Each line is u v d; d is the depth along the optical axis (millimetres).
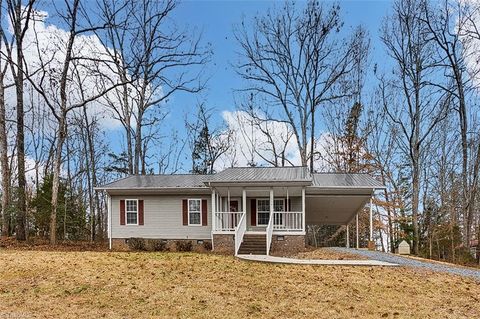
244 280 11234
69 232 30688
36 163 37344
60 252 17016
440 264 15664
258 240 20219
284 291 10070
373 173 35125
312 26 33875
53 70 26812
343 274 12227
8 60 22750
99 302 8969
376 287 10562
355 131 36750
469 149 33812
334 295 9742
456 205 34719
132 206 23578
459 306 8984
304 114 34906
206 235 23031
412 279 11609
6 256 14836
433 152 36844
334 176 24078
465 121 29656
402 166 37219
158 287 10266
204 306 8742
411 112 32125
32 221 27047
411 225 33000
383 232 35594
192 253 18656
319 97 35000
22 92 24141
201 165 46875
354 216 27719
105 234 35375
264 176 21547
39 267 12516
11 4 23297
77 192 38562
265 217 23531
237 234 19047
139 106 33469
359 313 8391
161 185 23234
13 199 24547
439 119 31594
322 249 20359
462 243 28656
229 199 21812
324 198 22750
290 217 21875
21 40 23312
